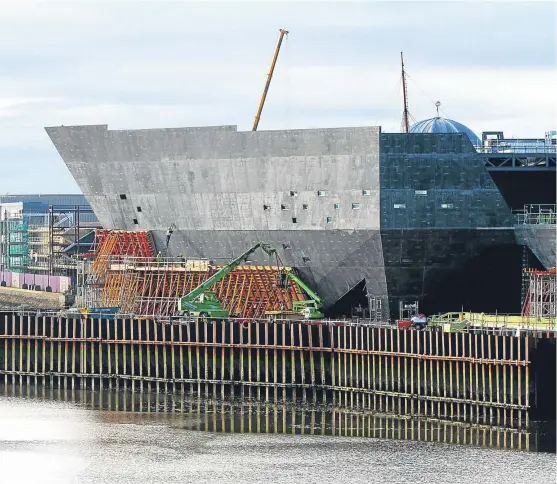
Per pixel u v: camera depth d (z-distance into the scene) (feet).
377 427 497.46
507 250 597.11
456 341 508.94
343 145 584.40
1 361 602.85
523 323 540.52
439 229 586.04
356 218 588.50
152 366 577.43
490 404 501.97
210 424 506.89
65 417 521.24
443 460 454.40
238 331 561.43
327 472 443.32
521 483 431.02
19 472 447.83
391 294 598.34
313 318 593.42
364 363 535.19
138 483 435.94
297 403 545.03
